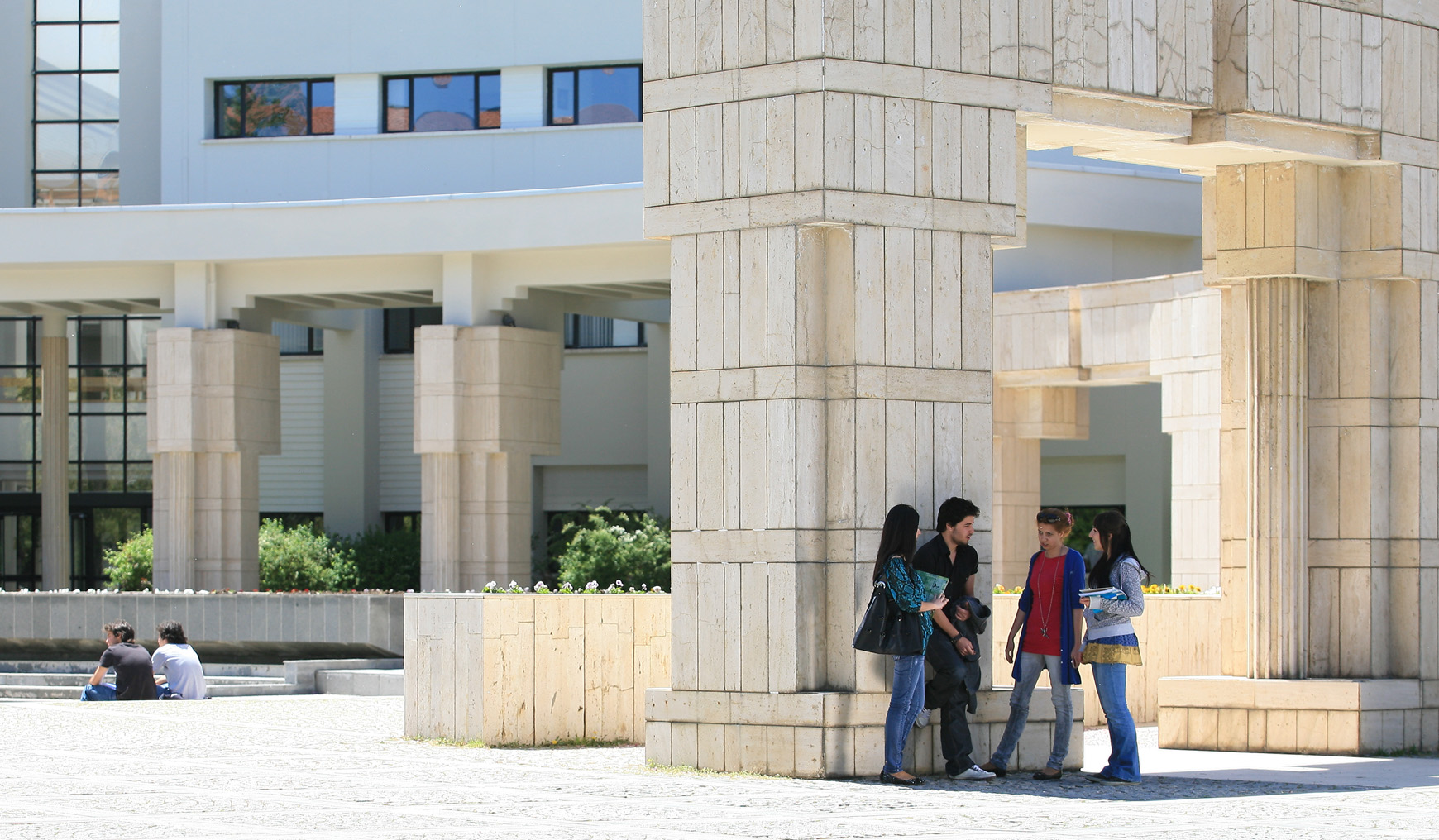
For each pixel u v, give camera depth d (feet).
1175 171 112.27
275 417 108.88
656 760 40.98
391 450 139.74
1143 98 43.50
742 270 40.01
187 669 67.67
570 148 118.52
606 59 118.21
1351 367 48.98
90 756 43.47
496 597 48.42
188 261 105.50
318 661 79.51
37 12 137.08
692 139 40.73
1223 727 49.44
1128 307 91.45
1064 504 122.72
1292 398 48.96
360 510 137.18
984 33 41.06
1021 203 42.32
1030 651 39.52
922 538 39.73
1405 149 48.37
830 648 39.37
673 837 29.01
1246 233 49.29
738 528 39.91
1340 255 49.21
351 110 121.60
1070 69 42.32
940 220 40.29
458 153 119.85
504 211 100.68
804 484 39.19
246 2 122.31
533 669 48.85
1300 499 49.01
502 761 43.37
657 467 133.28
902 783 37.65
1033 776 39.73
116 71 136.56
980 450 40.73
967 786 37.78
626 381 136.26
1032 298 96.27
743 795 35.50
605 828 30.19
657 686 51.21
